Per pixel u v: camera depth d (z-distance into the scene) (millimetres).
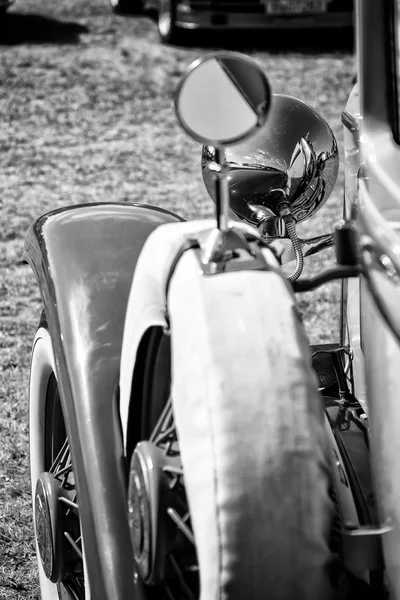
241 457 1718
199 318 1794
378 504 2111
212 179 2979
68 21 13227
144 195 7355
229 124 1842
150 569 1983
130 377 2240
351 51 11516
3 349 5090
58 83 10398
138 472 2002
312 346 3094
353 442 2486
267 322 1798
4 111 9508
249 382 1747
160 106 9734
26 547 3564
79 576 2621
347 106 2922
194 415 1766
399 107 2180
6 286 5848
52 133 8922
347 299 2982
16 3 14266
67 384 2461
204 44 11922
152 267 2072
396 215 1884
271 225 2869
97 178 7754
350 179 2811
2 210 7078
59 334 2547
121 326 2533
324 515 1757
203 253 1906
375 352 2059
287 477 1725
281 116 2918
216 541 1715
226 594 1726
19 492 3898
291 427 1740
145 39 12281
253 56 11258
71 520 2596
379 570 2090
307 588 1753
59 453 2857
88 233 2758
